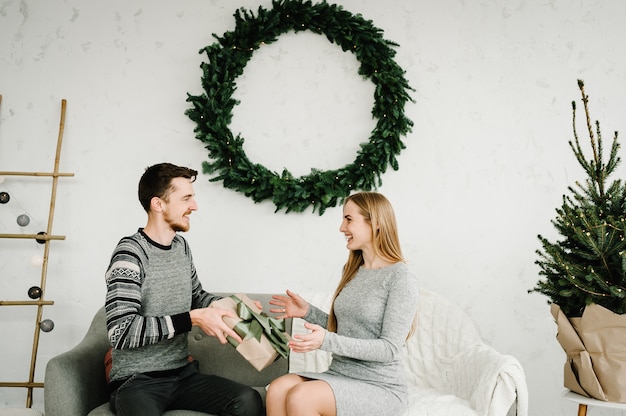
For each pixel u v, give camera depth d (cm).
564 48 275
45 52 277
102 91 276
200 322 178
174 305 195
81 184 273
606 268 203
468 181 272
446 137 274
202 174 272
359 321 188
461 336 227
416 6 278
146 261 190
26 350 269
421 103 274
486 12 277
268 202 272
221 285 271
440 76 275
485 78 275
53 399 183
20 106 276
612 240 201
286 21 275
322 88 278
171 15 279
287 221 272
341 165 275
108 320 176
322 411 164
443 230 271
